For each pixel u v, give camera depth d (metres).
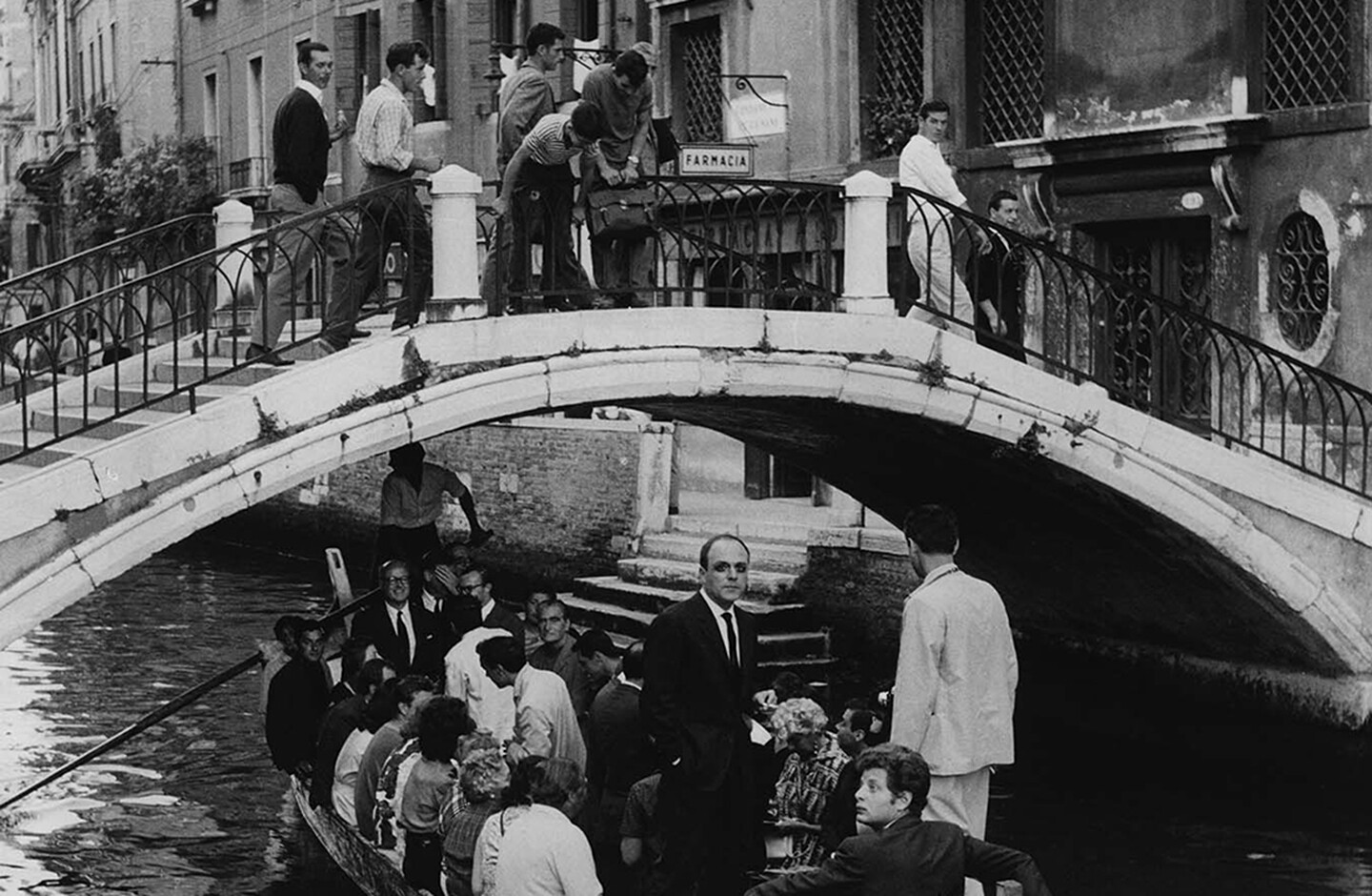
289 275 11.62
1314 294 14.06
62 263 12.23
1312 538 12.95
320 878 11.55
